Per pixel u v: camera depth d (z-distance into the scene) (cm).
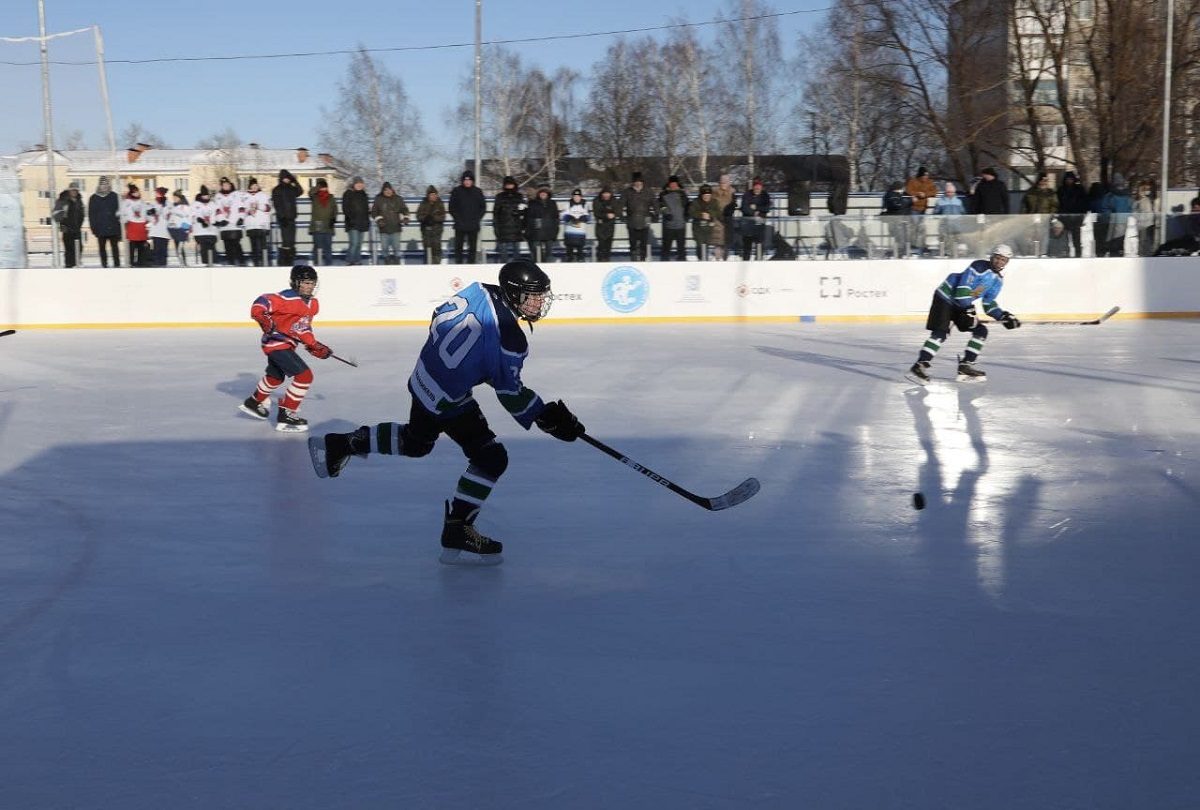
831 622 412
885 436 787
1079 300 1698
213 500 608
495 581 464
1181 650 384
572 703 342
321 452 498
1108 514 571
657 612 424
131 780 295
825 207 2189
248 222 1716
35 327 1697
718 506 472
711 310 1709
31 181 1727
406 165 3538
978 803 282
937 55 2553
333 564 489
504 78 3847
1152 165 2336
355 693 350
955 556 497
